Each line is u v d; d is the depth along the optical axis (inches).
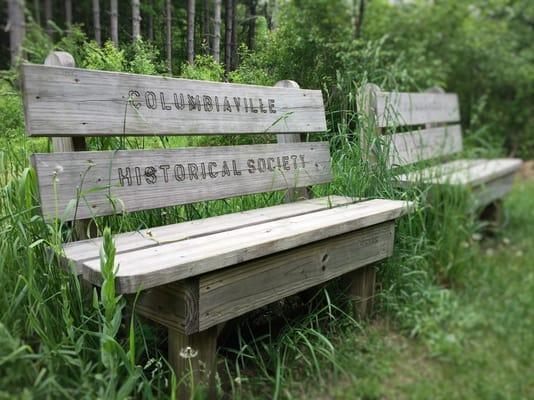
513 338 88.7
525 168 259.0
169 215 83.0
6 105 79.9
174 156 74.6
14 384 51.2
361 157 102.9
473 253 124.2
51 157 61.2
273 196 100.2
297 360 75.4
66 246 62.0
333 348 73.8
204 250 58.3
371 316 91.1
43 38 143.0
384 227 87.8
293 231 68.6
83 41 99.1
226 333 76.7
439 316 92.7
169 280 51.8
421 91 174.2
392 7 210.5
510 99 253.0
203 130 79.5
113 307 52.0
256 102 88.6
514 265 125.9
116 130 68.1
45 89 60.5
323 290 86.8
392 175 106.3
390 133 112.0
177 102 75.8
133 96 70.1
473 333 90.0
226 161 82.4
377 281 97.3
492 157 203.0
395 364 78.6
